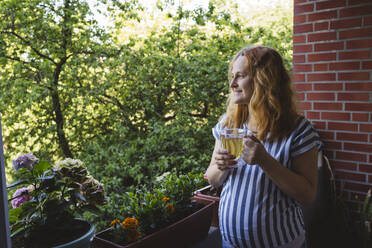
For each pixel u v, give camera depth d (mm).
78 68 6211
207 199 1939
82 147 6645
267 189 1131
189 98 5641
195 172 5316
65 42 6344
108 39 6180
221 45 5688
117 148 5719
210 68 5426
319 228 2172
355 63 2008
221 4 5840
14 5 5914
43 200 1438
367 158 2021
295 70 2234
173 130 5488
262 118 1145
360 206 2059
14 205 1435
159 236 1512
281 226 1136
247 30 5750
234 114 1306
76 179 1460
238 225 1161
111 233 1509
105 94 6270
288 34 6430
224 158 1088
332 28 2068
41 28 6148
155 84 5887
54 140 6676
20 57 6445
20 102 6324
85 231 1394
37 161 1438
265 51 1175
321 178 2127
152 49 5887
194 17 5711
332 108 2113
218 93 5652
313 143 1114
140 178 5340
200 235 1798
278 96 1136
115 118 6223
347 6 2004
